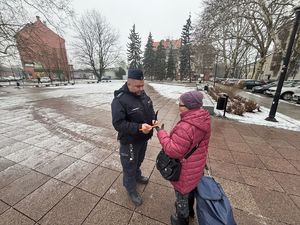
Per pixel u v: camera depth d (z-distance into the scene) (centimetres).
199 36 1400
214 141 412
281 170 289
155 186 240
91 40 3506
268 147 382
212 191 142
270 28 1569
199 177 147
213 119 616
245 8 1189
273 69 3547
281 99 1397
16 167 282
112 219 186
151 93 1396
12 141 387
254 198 221
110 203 208
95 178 255
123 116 173
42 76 3597
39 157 316
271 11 1512
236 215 195
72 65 3997
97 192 226
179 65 5534
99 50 3641
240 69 5056
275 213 198
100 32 3534
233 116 653
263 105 1048
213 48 2166
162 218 188
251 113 728
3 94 1252
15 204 203
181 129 134
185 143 132
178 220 167
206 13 1272
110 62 3850
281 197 224
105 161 304
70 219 184
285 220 189
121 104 172
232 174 274
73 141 390
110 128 482
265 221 187
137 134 184
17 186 235
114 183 244
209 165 300
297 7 491
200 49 1738
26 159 308
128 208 201
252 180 259
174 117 629
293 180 261
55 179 252
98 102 909
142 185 242
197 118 133
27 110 702
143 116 184
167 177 147
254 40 2212
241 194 229
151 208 201
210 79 4997
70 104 846
